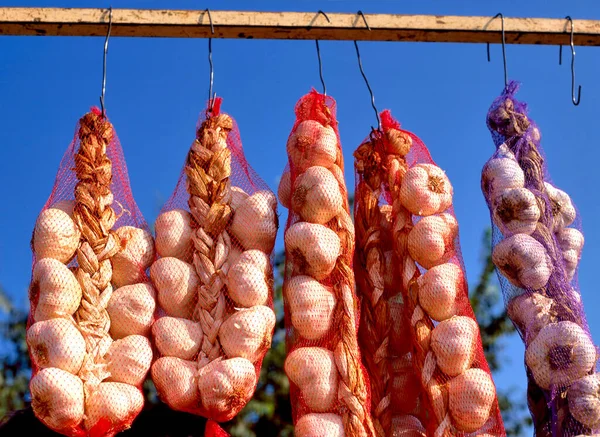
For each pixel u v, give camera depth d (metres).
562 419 1.15
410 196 1.23
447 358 1.16
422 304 1.19
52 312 1.11
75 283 1.13
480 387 1.14
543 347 1.17
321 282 1.17
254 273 1.15
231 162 1.24
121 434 1.39
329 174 1.20
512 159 1.26
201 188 1.19
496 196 1.24
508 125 1.28
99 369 1.11
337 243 1.17
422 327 1.18
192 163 1.21
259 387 2.17
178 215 1.19
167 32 1.22
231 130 1.25
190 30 1.22
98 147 1.20
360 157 1.28
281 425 2.16
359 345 1.21
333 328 1.15
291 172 1.24
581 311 1.21
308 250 1.16
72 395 1.08
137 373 1.12
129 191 1.24
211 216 1.17
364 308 1.22
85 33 1.21
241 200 1.21
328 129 1.24
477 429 1.15
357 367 1.13
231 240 1.19
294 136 1.24
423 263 1.22
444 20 1.25
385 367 1.20
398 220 1.24
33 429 1.31
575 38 1.28
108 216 1.18
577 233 1.29
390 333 1.21
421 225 1.22
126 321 1.14
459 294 1.20
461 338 1.16
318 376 1.12
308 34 1.24
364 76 1.28
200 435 1.41
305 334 1.15
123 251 1.17
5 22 1.18
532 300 1.20
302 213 1.19
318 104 1.26
